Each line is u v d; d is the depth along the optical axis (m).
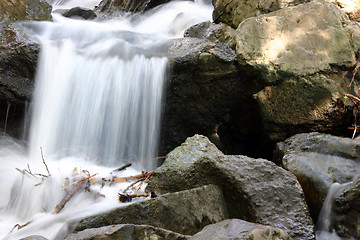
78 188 4.29
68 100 5.61
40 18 6.75
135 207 3.47
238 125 6.08
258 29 5.67
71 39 6.21
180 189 4.16
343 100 5.16
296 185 3.88
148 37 7.17
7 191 4.50
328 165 4.20
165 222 3.46
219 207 3.76
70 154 5.57
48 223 3.79
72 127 5.61
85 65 5.72
